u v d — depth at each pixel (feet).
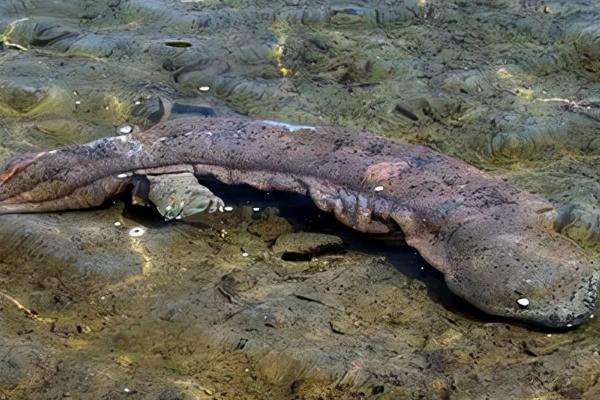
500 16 32.35
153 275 20.75
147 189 23.20
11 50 31.09
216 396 17.42
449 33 31.50
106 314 19.57
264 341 18.61
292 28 31.99
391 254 21.40
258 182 22.82
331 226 22.62
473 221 19.99
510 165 24.98
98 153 23.48
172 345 18.71
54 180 23.12
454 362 18.15
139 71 29.60
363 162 22.15
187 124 24.11
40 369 17.95
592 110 27.07
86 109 27.81
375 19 32.37
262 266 21.12
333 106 27.68
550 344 18.45
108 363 18.19
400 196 21.20
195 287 20.30
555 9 32.48
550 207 20.49
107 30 32.12
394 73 29.25
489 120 26.66
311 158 22.65
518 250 19.07
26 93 28.35
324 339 18.75
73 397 17.34
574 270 18.72
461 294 19.20
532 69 29.37
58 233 22.03
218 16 32.58
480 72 29.04
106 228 22.44
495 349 18.43
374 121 26.94
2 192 23.20
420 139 26.17
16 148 25.73
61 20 32.78
